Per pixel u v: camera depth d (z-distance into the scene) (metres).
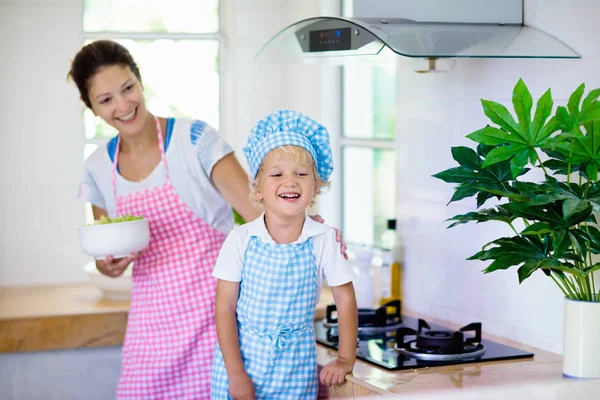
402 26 2.01
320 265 2.06
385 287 2.78
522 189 1.72
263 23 3.45
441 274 2.57
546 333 2.18
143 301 2.39
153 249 2.37
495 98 2.30
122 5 3.35
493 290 2.36
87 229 2.28
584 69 1.99
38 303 2.89
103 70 2.23
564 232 1.62
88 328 2.71
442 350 2.12
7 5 3.21
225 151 2.34
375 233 3.12
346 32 2.10
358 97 3.22
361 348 2.22
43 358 2.71
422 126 2.63
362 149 3.20
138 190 2.38
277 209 1.97
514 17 2.18
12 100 3.24
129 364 2.39
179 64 3.43
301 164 1.96
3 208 3.26
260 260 2.02
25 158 3.27
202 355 2.34
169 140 2.36
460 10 2.13
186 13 3.42
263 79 3.48
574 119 1.65
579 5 1.99
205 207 2.37
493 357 2.08
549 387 1.39
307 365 2.05
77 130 3.30
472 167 1.82
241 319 2.06
